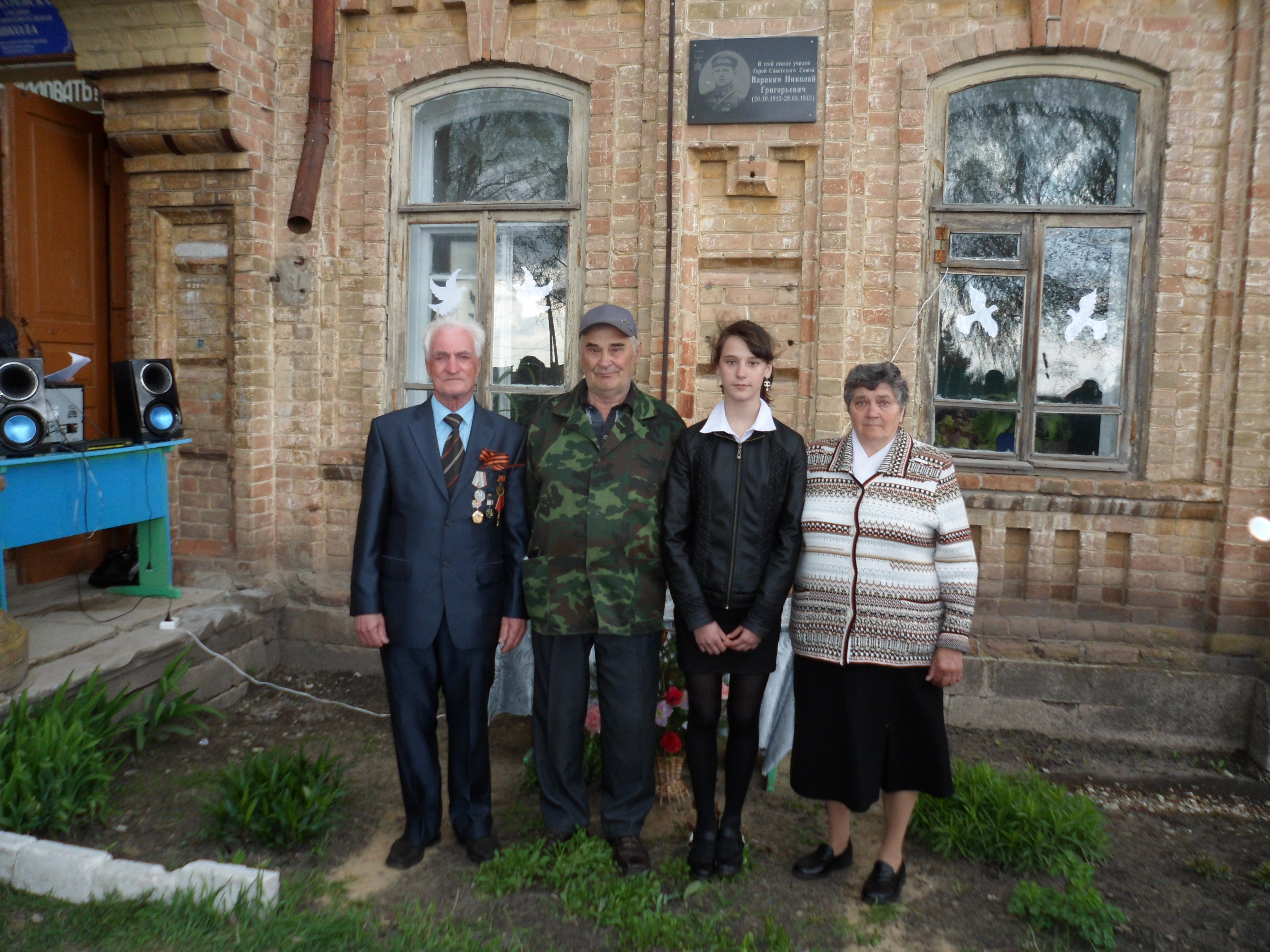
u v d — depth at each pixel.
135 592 4.67
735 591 2.77
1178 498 4.20
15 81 5.42
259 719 4.25
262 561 4.94
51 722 3.15
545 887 2.83
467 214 4.88
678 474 2.84
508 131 4.85
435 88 4.86
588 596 2.88
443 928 2.60
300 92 4.91
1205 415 4.23
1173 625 4.28
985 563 4.39
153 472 4.48
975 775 3.27
